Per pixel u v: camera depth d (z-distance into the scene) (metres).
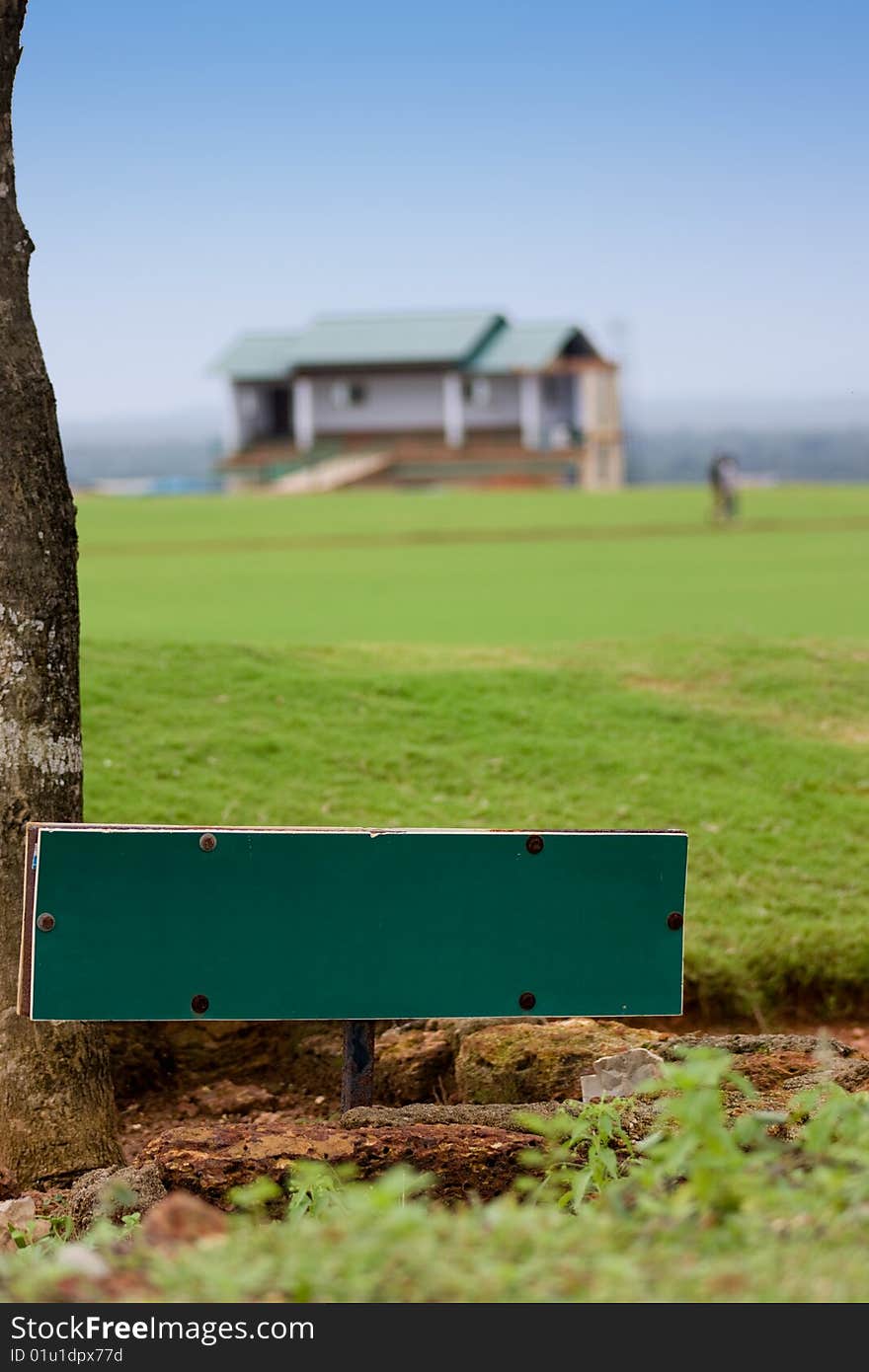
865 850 9.00
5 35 5.11
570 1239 2.71
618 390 76.06
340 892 4.77
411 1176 4.19
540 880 4.84
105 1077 5.45
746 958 7.64
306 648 12.93
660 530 38.12
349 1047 5.19
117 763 9.58
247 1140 4.59
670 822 9.23
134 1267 2.71
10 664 5.21
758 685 12.30
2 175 5.15
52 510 5.25
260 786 9.46
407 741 10.37
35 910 4.66
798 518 42.06
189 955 4.72
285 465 71.75
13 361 5.17
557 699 11.52
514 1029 6.19
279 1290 2.56
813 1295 2.42
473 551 32.22
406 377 74.00
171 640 12.62
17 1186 5.15
